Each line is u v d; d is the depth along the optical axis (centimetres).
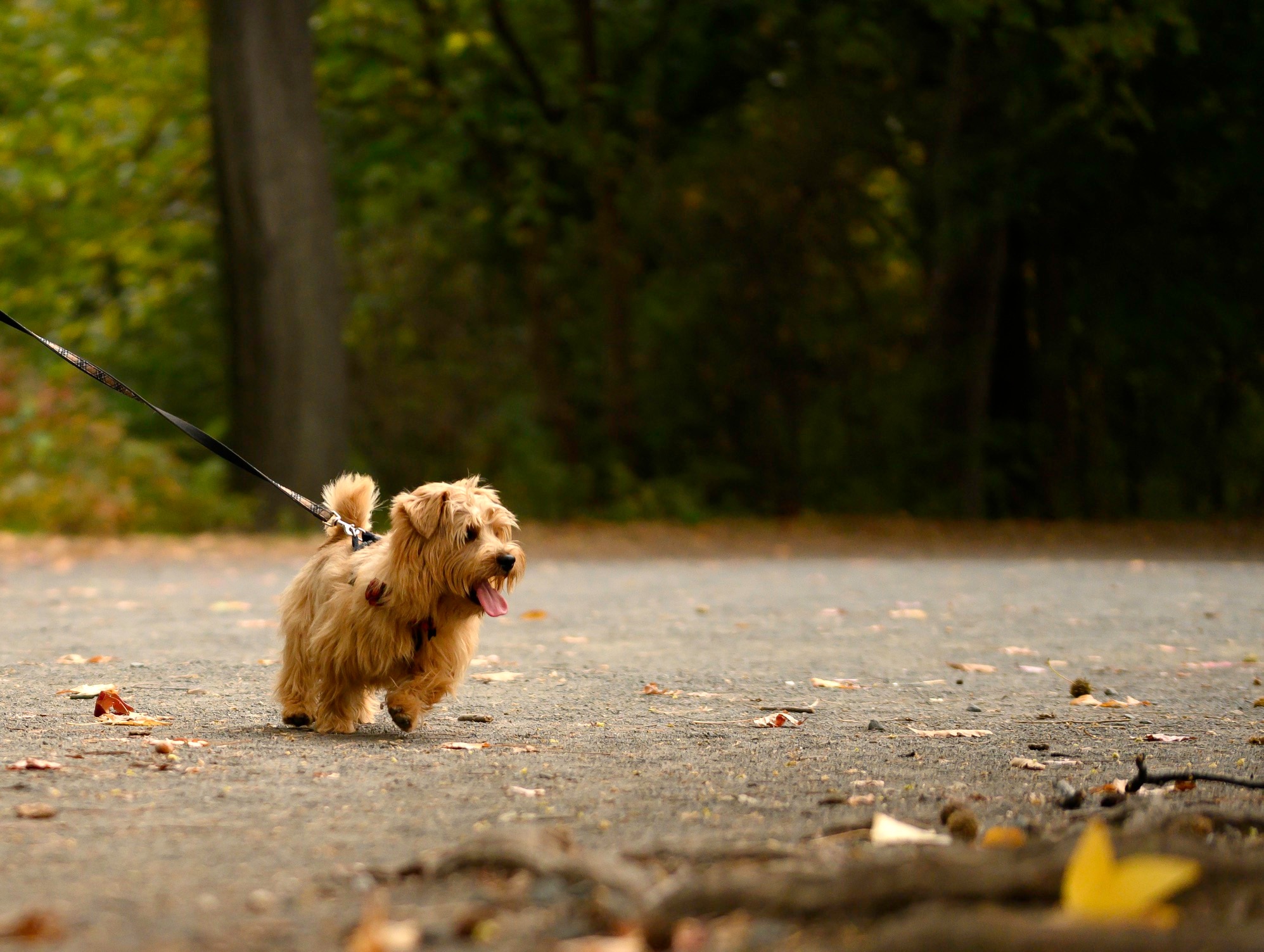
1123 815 379
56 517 1953
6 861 338
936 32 2373
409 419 2822
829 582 1360
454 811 404
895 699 671
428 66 2567
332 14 2442
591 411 2877
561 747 527
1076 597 1210
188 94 2427
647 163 2514
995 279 2530
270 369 2031
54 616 1018
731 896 276
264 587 1259
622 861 329
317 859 343
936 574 1465
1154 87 2197
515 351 2875
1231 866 286
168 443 2591
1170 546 1962
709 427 2622
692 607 1112
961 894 266
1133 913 251
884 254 2761
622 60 2647
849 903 270
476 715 602
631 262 2661
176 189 2564
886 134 2447
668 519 2400
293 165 2031
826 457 2641
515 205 2648
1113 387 2992
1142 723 603
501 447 2764
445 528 532
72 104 2322
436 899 304
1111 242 2489
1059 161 2238
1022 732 577
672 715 614
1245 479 3281
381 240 2834
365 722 588
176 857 344
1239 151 2236
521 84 2630
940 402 2556
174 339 2894
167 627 945
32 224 2566
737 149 2436
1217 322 2545
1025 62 2105
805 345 2527
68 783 438
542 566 1563
